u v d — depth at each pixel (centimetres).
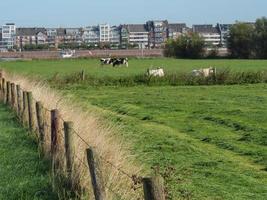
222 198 1192
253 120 2423
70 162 1151
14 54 18350
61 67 9444
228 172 1458
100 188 880
